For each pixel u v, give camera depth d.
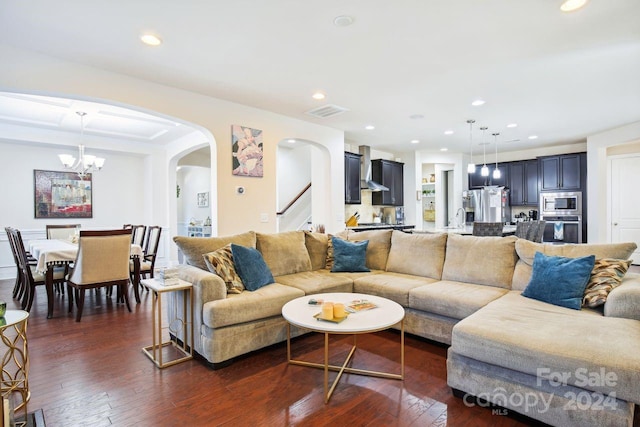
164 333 3.20
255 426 1.81
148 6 2.24
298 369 2.47
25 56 2.85
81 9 2.27
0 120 5.10
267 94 3.97
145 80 3.51
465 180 8.34
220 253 2.98
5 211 5.75
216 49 2.86
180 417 1.89
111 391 2.16
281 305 2.82
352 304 2.46
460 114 4.86
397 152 8.16
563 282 2.42
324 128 5.50
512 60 3.11
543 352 1.71
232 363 2.57
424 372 2.41
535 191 7.57
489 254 3.14
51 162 6.16
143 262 4.79
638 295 2.04
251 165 4.42
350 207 7.20
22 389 1.95
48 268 3.70
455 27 2.53
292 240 3.82
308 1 2.20
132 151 6.64
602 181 6.30
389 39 2.71
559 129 5.86
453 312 2.71
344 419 1.87
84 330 3.29
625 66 3.25
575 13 2.36
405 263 3.71
